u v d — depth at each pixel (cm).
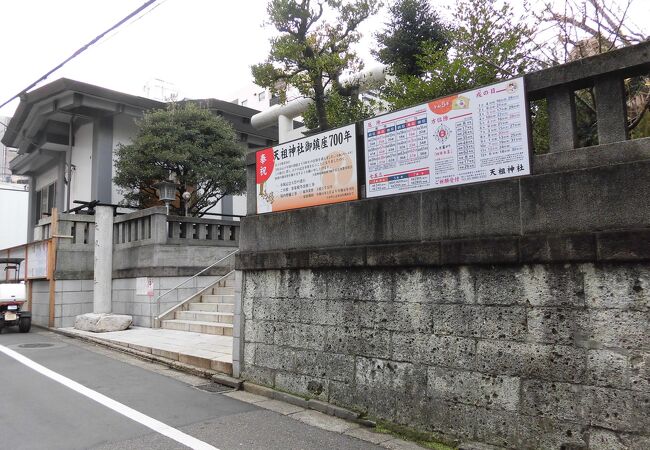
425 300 493
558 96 431
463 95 483
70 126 1780
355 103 1126
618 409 371
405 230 516
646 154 379
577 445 388
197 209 1580
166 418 550
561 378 400
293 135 1630
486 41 773
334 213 588
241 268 698
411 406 495
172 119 1481
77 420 544
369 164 557
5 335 1202
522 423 418
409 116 524
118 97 1633
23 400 625
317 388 587
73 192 1856
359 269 553
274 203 666
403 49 1129
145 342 967
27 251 1483
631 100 695
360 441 479
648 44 383
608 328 380
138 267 1243
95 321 1156
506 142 452
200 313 1130
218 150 1504
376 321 533
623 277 376
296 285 623
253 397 634
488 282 449
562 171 416
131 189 1581
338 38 1062
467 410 453
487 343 445
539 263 418
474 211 466
